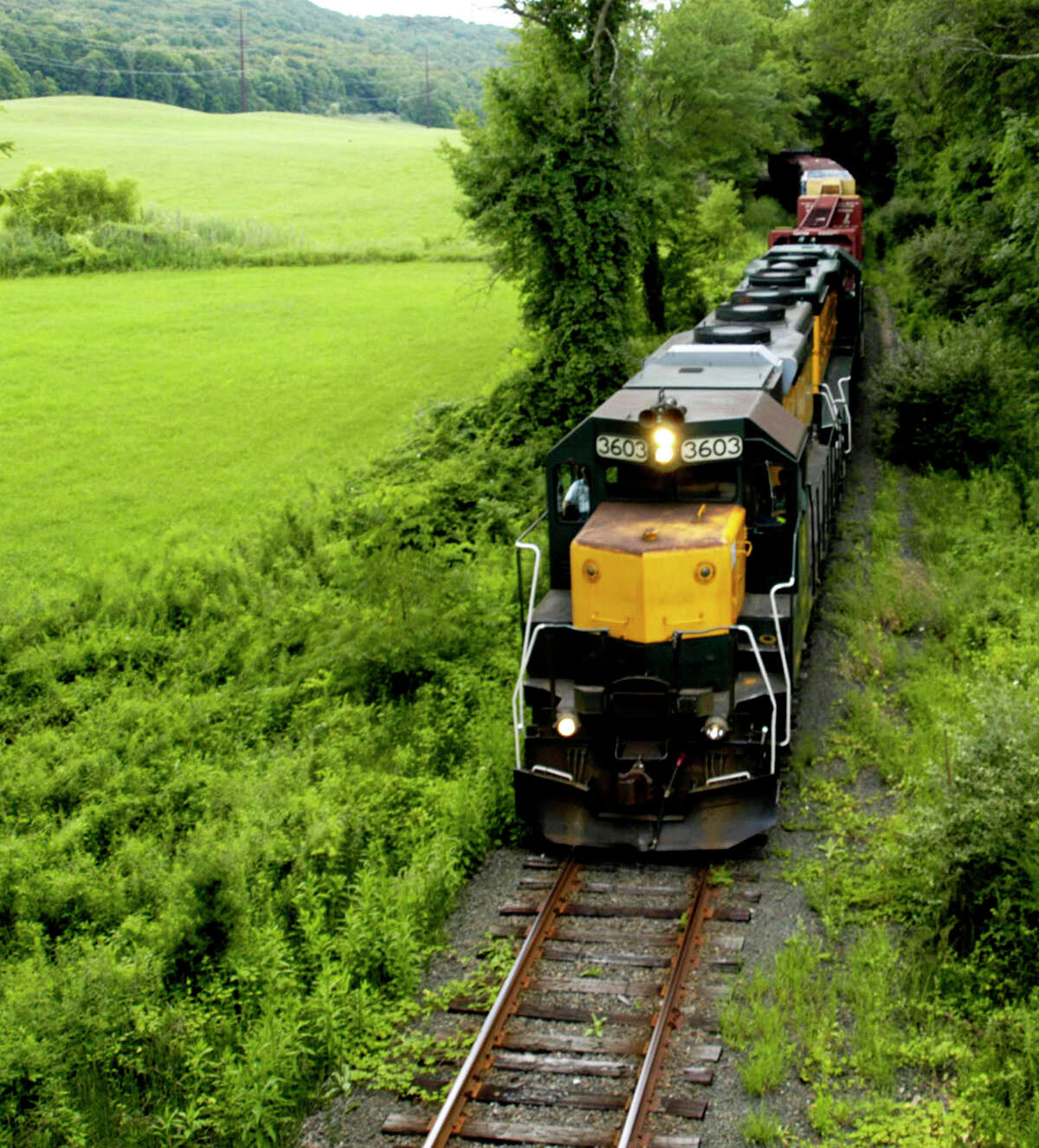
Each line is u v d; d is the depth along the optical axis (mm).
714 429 11281
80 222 56594
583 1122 7699
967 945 9141
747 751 11008
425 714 13828
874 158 61219
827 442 18141
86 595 18000
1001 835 8852
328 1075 8414
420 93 182875
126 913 10211
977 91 27672
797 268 21594
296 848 10789
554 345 24953
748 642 11602
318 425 30688
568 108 23766
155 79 160375
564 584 12570
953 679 13562
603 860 11023
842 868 10383
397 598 15656
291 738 14000
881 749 12297
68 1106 8016
